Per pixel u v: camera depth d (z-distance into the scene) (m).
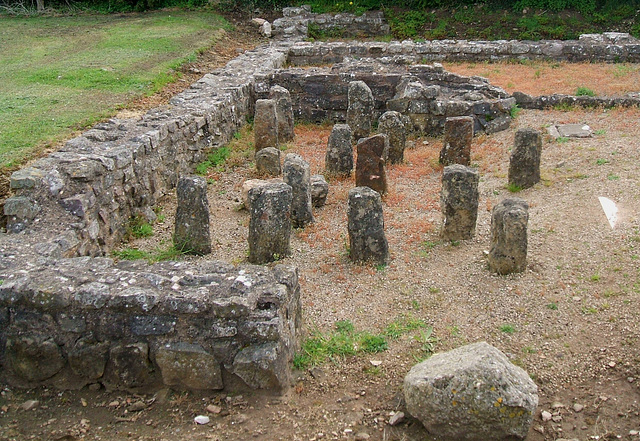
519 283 7.15
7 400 5.42
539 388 5.54
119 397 5.44
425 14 23.55
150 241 8.95
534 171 10.02
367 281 7.52
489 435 4.81
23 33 20.70
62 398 5.44
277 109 13.52
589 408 5.29
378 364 5.90
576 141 11.70
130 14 24.69
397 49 19.78
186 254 8.41
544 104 13.93
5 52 17.95
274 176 11.47
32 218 7.56
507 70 18.22
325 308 6.96
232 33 22.52
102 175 8.42
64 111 12.18
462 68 18.73
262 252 8.08
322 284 7.48
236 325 5.19
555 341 6.12
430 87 13.72
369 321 6.69
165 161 10.53
